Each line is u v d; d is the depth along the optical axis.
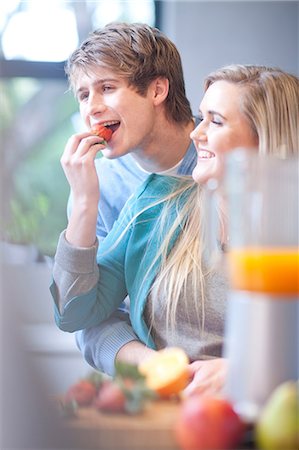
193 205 2.29
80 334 2.46
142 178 2.51
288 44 4.44
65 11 4.41
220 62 4.41
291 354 1.42
